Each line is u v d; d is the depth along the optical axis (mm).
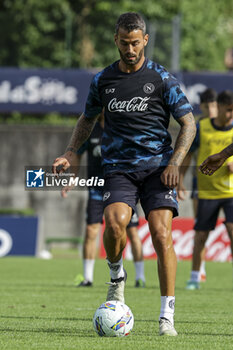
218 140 28734
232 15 119625
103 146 17422
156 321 19906
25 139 79438
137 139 16984
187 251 54000
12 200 78250
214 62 102375
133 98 16922
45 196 77062
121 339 15992
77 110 75562
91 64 86438
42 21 87375
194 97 71938
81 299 25859
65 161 17953
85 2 87625
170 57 71375
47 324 18938
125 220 16484
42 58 87875
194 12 101562
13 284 32406
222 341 16062
